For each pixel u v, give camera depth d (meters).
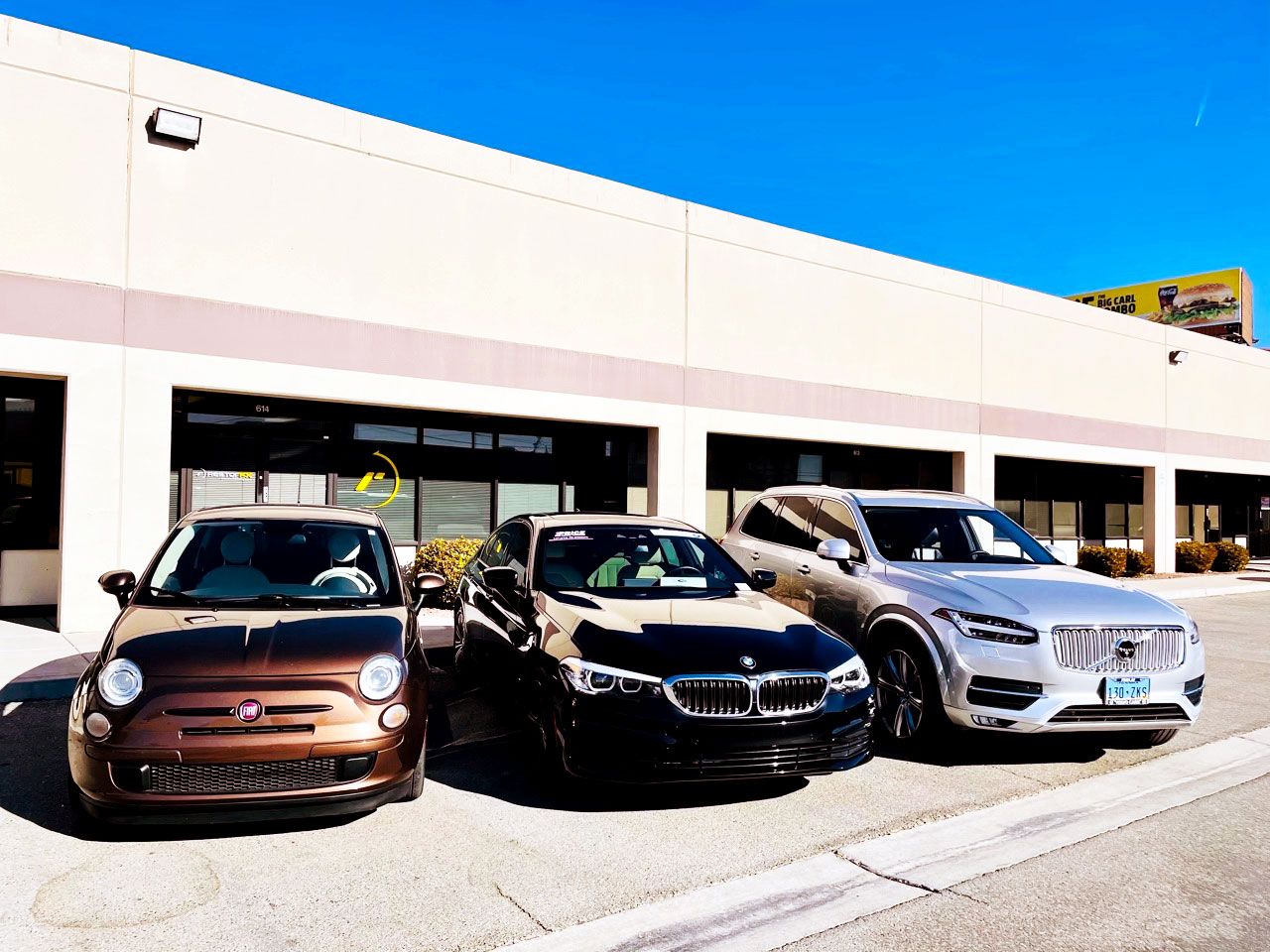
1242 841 4.25
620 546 6.04
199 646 4.09
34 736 5.56
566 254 12.43
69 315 8.88
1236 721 6.71
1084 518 21.45
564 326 12.36
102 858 3.76
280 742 3.78
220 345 9.71
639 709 4.28
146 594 4.86
